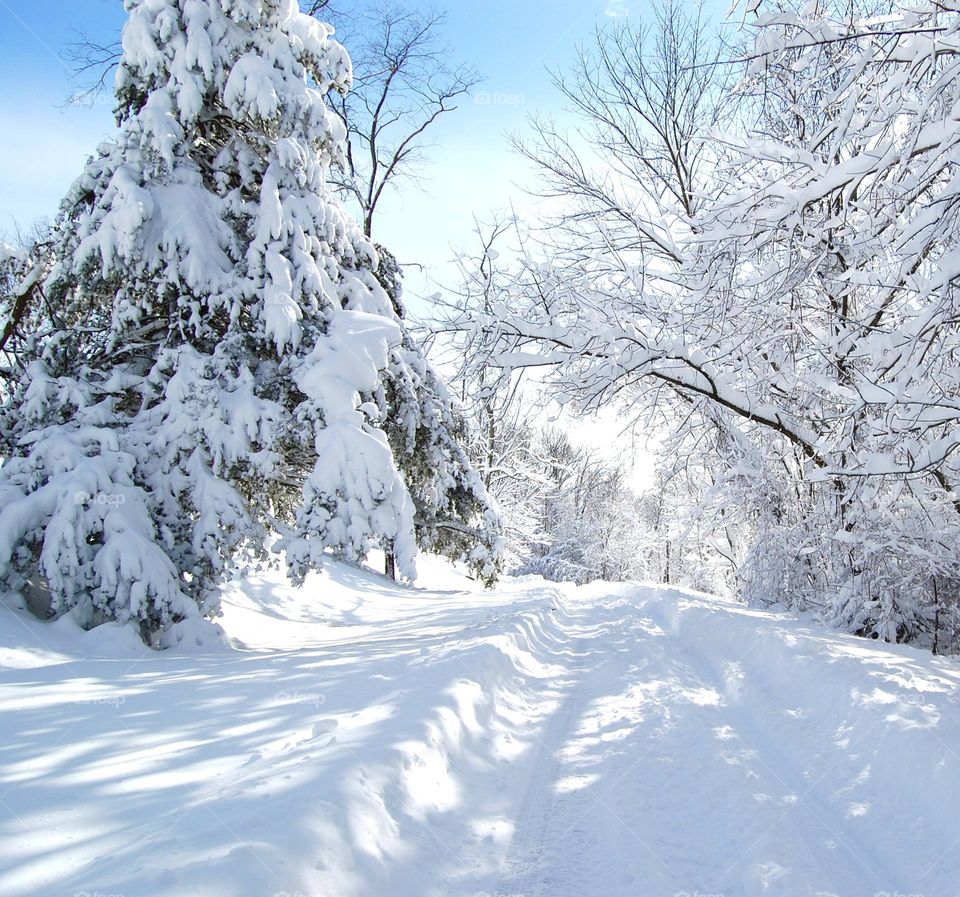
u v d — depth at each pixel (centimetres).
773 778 481
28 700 542
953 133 584
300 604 1430
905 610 1147
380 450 930
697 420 1322
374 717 496
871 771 472
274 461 933
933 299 650
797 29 664
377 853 331
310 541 902
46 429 891
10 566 826
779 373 1042
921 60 622
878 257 848
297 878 280
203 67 991
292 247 1034
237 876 265
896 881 347
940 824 387
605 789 468
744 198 771
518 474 2931
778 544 1352
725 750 537
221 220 1037
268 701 566
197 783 384
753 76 709
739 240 819
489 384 1077
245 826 308
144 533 862
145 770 404
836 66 679
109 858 283
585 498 5341
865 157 689
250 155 1080
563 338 1049
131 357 1055
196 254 980
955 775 409
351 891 295
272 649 941
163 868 269
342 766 385
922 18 605
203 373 942
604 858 373
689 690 746
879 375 707
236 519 916
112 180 964
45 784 375
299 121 1059
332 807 335
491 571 1480
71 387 939
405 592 1930
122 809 346
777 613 1288
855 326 936
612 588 2652
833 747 525
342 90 1143
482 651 746
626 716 644
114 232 934
